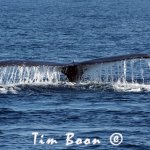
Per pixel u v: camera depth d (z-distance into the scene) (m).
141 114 50.47
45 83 58.38
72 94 56.09
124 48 106.25
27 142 43.31
